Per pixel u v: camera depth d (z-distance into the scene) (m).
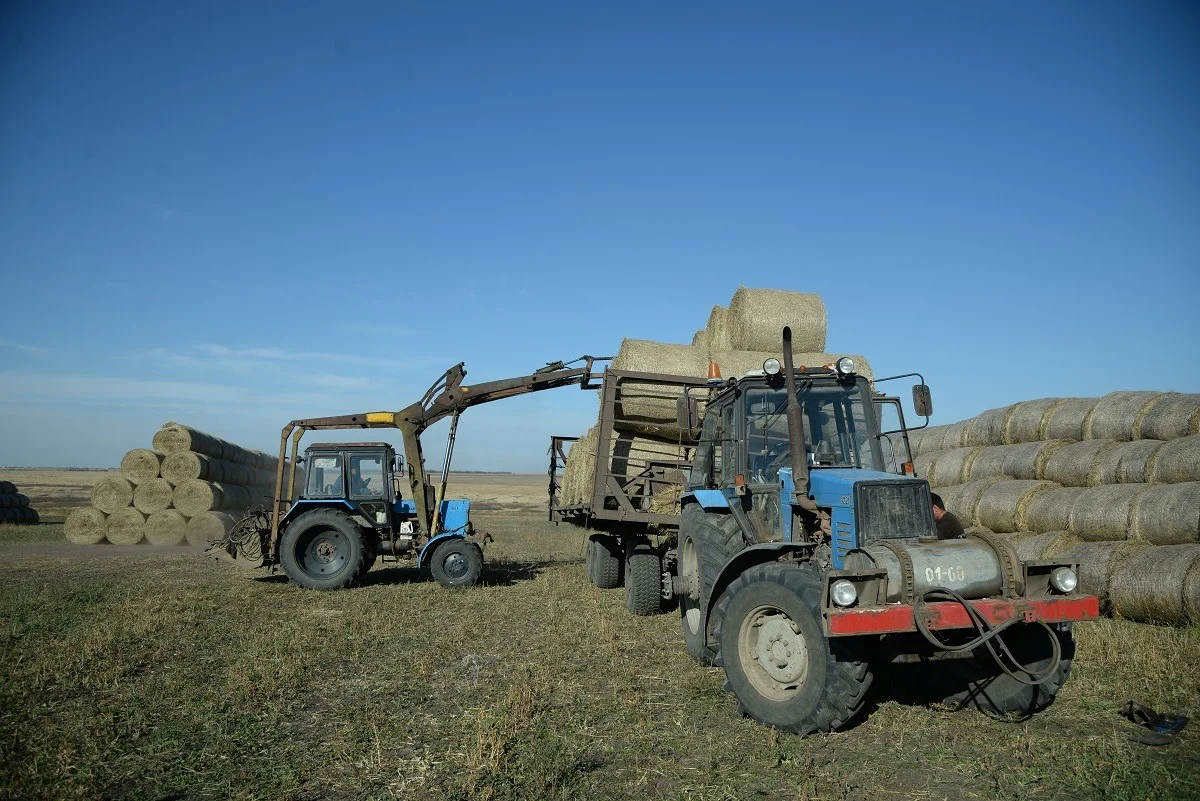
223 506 18.00
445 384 11.23
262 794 3.69
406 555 11.00
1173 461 7.80
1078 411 9.48
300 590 10.01
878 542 4.60
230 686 5.42
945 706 4.96
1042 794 3.67
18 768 3.93
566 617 8.05
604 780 3.86
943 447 11.95
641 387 9.27
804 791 3.68
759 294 10.90
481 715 4.71
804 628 4.43
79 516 16.98
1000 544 4.50
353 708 4.97
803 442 5.28
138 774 3.93
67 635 7.12
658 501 9.23
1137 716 4.60
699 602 6.17
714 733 4.50
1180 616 6.79
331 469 10.91
